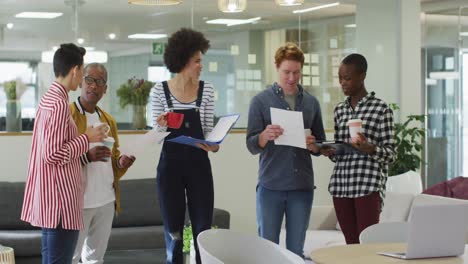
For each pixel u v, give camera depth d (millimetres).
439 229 3520
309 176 5008
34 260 7082
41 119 4426
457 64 9836
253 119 5012
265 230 4992
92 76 5344
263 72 8883
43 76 8047
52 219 4406
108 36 8297
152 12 8453
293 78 4969
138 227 7703
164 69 8453
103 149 4926
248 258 3717
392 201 7320
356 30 9211
